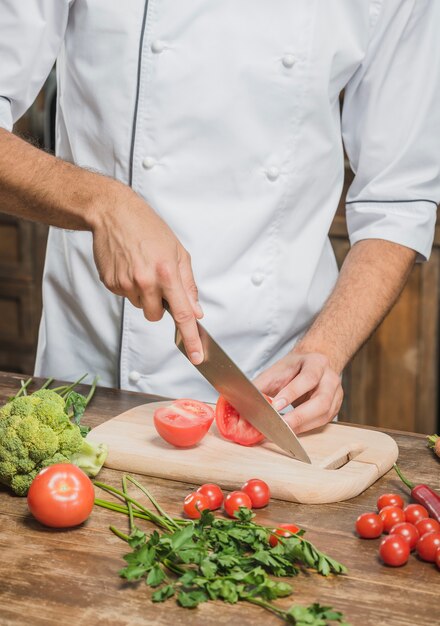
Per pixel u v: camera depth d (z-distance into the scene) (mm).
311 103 1337
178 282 1077
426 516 1003
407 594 871
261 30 1297
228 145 1326
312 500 1060
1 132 1148
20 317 2791
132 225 1086
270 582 848
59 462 1056
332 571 907
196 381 1426
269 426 1145
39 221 1177
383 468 1133
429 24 1386
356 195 1493
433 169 1431
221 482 1103
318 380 1229
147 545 889
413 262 1429
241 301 1389
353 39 1340
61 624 814
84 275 1409
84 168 1149
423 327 2262
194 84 1299
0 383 1408
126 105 1313
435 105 1418
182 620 823
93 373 1471
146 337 1384
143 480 1124
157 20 1281
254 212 1357
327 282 1485
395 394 2322
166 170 1336
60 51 1392
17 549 938
